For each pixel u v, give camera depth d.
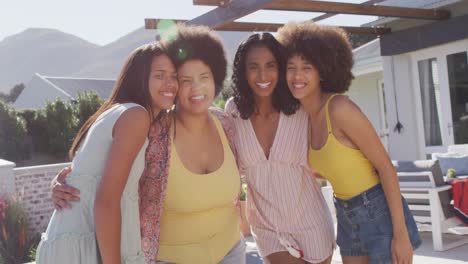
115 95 2.48
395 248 2.70
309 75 2.85
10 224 7.69
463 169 7.80
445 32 8.36
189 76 2.73
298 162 3.10
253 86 3.09
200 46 2.74
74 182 2.26
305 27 2.90
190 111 2.75
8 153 21.80
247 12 6.07
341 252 2.98
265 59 3.05
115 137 2.18
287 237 3.14
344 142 2.77
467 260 5.10
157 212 2.56
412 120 9.48
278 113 3.14
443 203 5.62
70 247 2.18
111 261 2.12
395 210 2.69
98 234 2.12
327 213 3.27
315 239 3.13
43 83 37.22
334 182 2.89
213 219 2.77
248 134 3.15
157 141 2.55
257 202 3.21
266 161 3.12
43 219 9.04
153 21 6.42
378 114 14.50
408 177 5.79
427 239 6.06
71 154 2.48
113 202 2.14
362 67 13.38
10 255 7.44
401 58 9.53
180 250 2.73
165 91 2.53
